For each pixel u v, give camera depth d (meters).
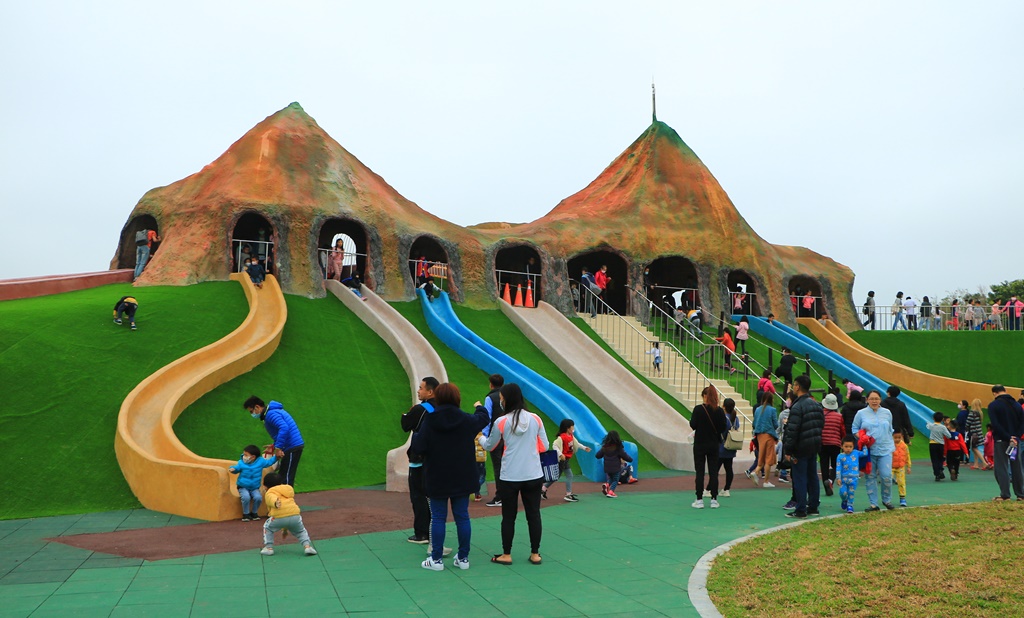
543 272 28.48
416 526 8.98
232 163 25.81
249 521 10.85
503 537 8.05
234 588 6.92
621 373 22.00
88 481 12.58
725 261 31.92
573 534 9.58
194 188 25.62
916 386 27.28
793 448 10.75
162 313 19.06
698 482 11.66
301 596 6.66
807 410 10.77
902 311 34.84
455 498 7.79
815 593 6.65
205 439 14.41
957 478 16.09
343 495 13.33
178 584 7.07
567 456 12.54
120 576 7.38
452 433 7.79
